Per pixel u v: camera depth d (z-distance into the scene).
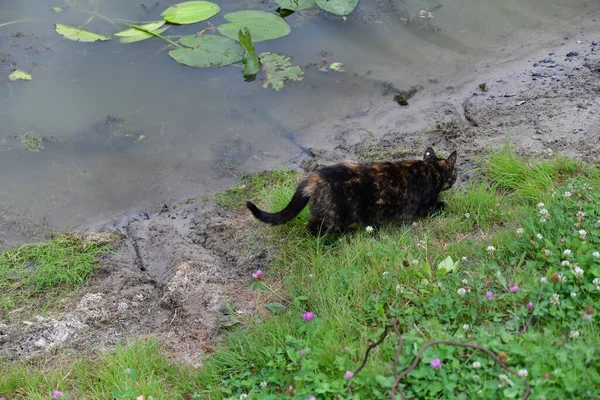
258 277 2.75
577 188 2.87
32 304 2.85
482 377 2.38
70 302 2.85
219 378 2.57
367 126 3.45
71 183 3.27
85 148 3.39
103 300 2.85
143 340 2.71
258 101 3.57
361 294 2.70
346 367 2.45
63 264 2.96
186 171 3.32
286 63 3.69
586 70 3.57
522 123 3.35
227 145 3.41
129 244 3.06
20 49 3.72
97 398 2.54
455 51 3.76
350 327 2.59
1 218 3.14
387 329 2.55
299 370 2.50
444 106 3.50
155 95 3.57
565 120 3.32
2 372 2.63
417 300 2.62
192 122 3.48
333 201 2.89
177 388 2.56
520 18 3.92
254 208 2.86
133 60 3.71
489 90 3.55
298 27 3.89
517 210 2.91
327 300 2.70
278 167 3.31
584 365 2.37
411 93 3.58
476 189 3.07
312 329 2.59
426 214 3.03
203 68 3.68
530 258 2.71
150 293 2.89
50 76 3.63
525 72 3.61
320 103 3.56
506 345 2.43
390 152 3.31
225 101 3.56
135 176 3.30
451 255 2.78
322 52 3.76
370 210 2.94
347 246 2.88
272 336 2.62
